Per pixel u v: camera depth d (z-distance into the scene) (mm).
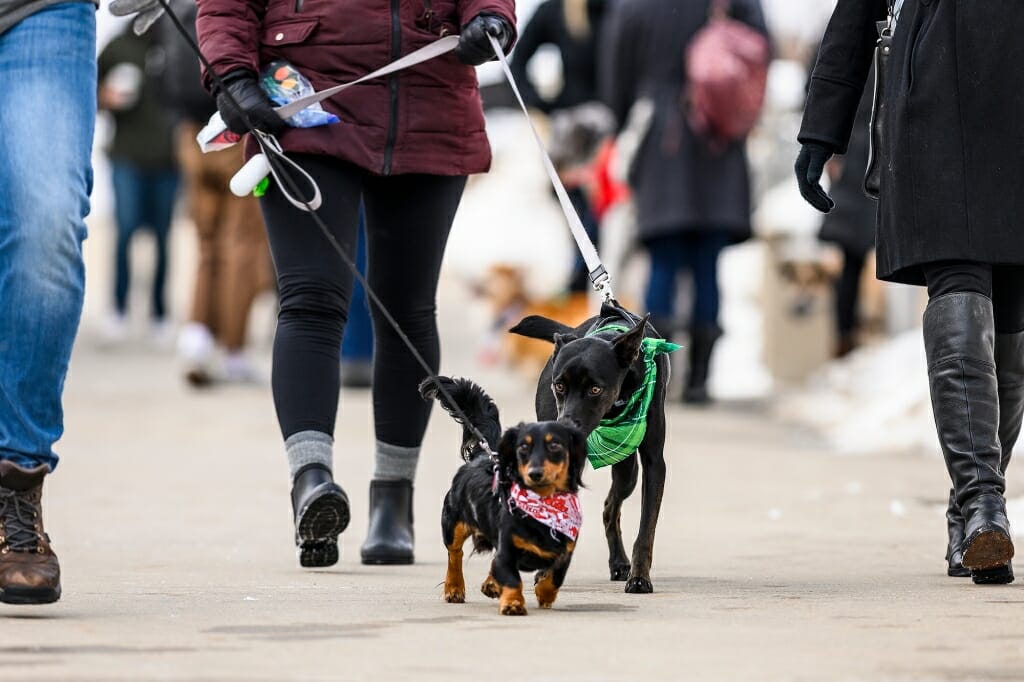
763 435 20281
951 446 9562
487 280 29188
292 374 10312
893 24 10109
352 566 10695
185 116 23812
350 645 7477
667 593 9266
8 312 8305
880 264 10023
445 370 28812
